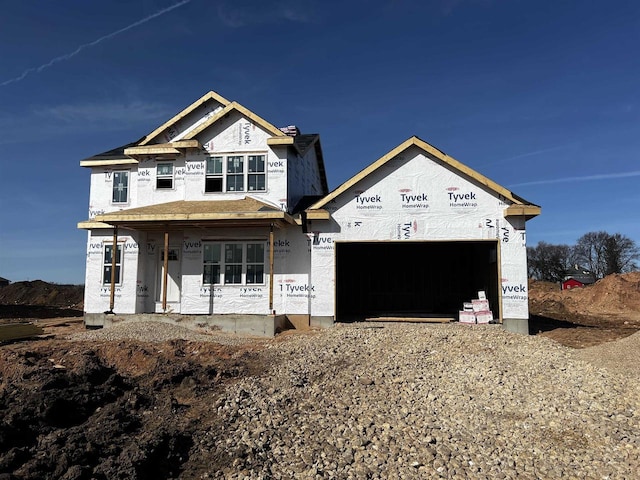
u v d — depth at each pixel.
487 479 5.86
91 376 8.47
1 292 45.06
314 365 9.90
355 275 20.45
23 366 8.93
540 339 12.11
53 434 6.36
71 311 27.83
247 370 9.62
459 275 19.78
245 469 5.96
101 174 18.55
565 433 6.90
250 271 16.56
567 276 63.47
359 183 15.80
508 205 15.07
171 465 6.04
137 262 17.55
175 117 18.23
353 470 6.05
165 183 17.75
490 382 8.84
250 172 17.08
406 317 17.31
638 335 10.25
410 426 7.23
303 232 16.11
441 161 15.45
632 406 7.47
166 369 9.15
